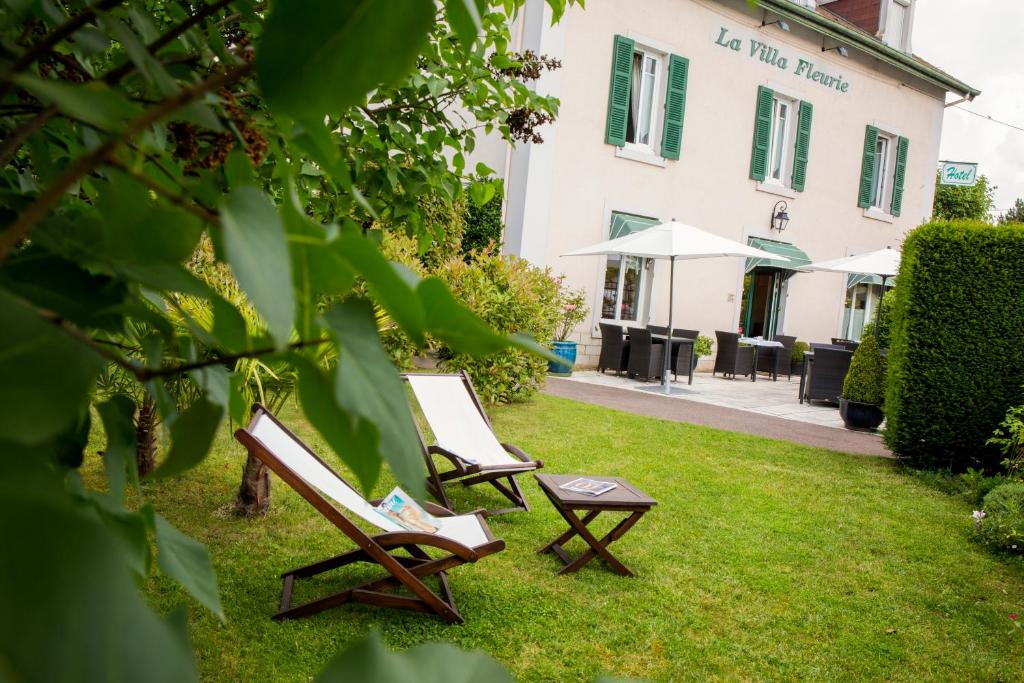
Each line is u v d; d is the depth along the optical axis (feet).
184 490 15.29
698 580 13.21
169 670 0.62
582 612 11.50
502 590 12.05
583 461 20.79
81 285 1.34
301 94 1.12
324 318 1.11
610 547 14.56
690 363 41.68
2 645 0.55
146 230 1.25
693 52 46.37
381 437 0.99
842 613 12.35
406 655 0.71
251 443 9.41
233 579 11.44
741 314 54.85
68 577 0.60
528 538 14.76
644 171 45.57
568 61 41.63
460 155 8.79
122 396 1.81
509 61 9.20
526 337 1.13
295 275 1.11
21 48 1.84
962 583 14.10
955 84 58.85
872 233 58.39
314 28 1.12
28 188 2.95
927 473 22.36
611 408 30.27
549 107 9.69
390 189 7.89
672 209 47.09
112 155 1.00
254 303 0.87
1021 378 22.29
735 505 17.92
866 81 55.57
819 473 21.81
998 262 22.44
